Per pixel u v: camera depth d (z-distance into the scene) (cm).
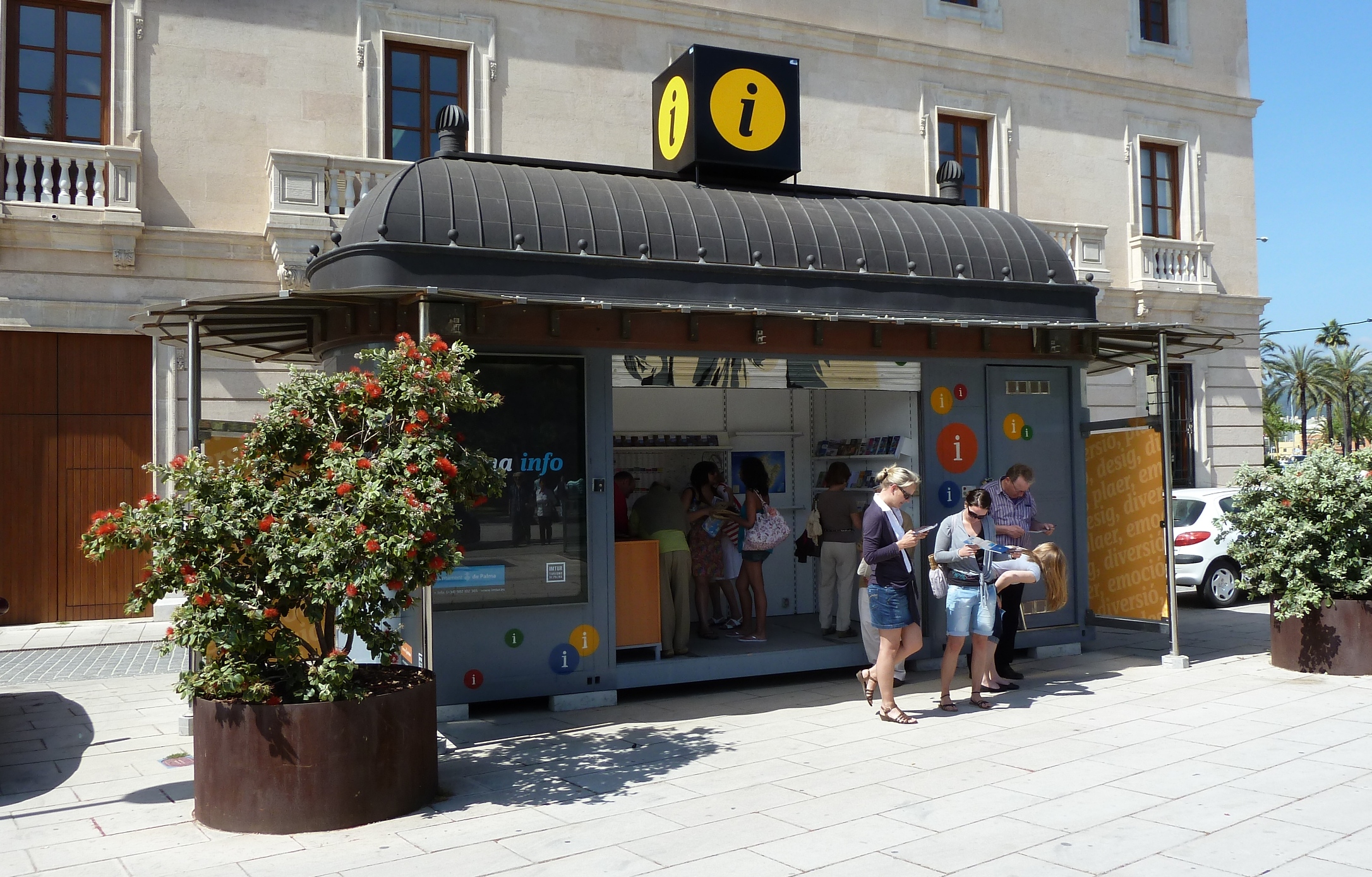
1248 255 2111
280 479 579
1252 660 911
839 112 1742
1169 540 887
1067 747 635
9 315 1222
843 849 465
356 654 744
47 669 1008
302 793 504
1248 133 2128
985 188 1892
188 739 711
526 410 746
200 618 514
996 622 786
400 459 549
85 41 1311
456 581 726
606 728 708
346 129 1427
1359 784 539
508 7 1524
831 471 945
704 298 796
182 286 1312
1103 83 1958
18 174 1277
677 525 852
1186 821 490
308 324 802
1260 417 2092
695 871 443
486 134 1496
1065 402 960
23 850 489
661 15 1616
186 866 463
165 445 1295
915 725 704
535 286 746
